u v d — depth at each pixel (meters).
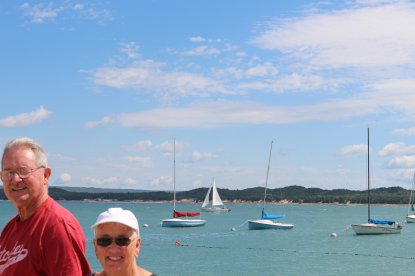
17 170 5.13
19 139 5.29
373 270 36.69
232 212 181.88
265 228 73.75
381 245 54.25
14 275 5.05
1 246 5.36
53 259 4.94
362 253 47.38
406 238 61.16
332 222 113.12
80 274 5.01
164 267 37.78
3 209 170.38
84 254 5.16
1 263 5.20
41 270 5.04
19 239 5.15
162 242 57.06
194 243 56.34
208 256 44.59
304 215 161.00
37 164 5.23
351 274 34.78
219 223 95.12
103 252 4.41
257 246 53.88
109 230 4.40
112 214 4.41
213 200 123.19
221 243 56.62
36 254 5.01
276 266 38.69
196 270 36.34
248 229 74.88
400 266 38.72
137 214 149.88
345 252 48.28
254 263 40.38
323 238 63.25
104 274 4.48
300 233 71.62
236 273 35.12
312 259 43.06
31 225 5.14
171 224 78.81
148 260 41.62
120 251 4.39
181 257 43.78
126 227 4.41
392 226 63.62
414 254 46.22
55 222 5.03
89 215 128.12
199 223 80.31
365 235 63.69
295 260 42.34
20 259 5.04
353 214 171.00
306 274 34.81
